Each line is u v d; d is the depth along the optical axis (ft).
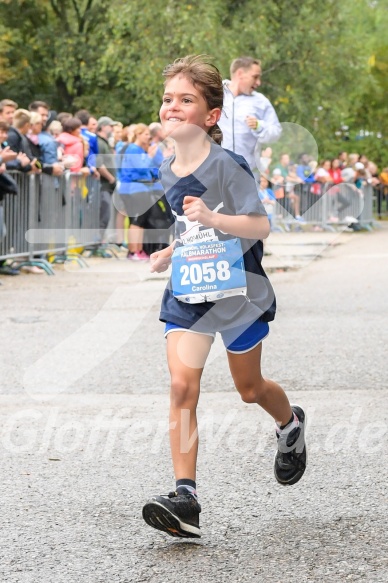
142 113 146.10
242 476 21.01
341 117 131.44
